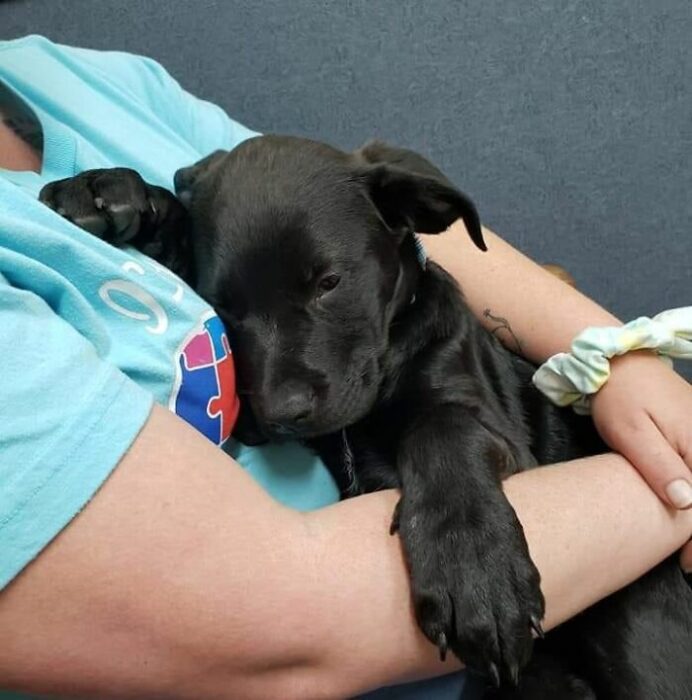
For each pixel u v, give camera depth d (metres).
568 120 0.92
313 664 0.37
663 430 0.50
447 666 0.41
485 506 0.42
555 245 0.96
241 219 0.53
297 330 0.53
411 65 0.92
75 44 0.96
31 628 0.33
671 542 0.48
